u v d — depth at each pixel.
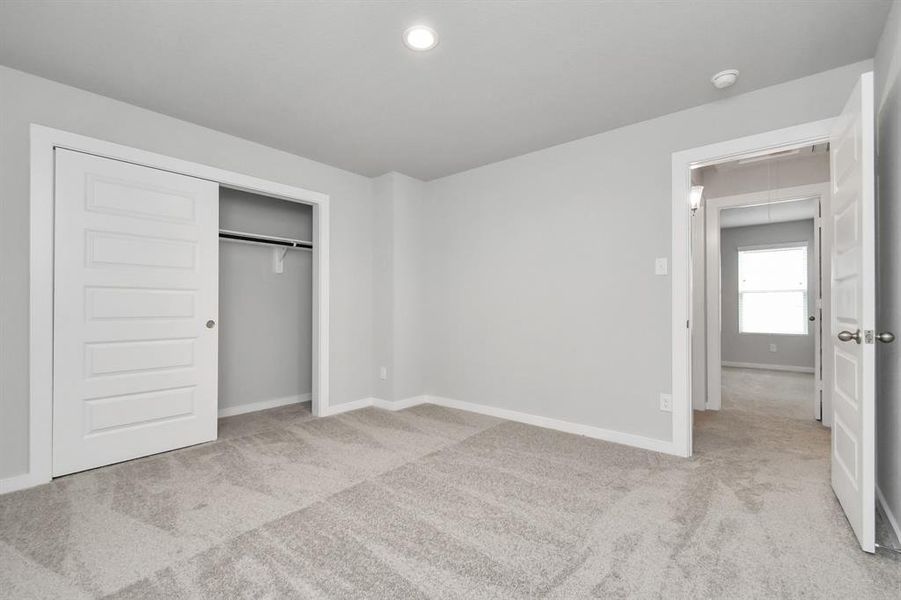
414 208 4.20
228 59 2.18
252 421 3.57
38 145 2.32
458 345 4.00
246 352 3.90
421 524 1.88
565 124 2.95
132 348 2.69
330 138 3.20
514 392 3.59
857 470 1.73
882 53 1.96
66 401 2.43
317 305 3.76
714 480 2.34
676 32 1.95
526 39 2.01
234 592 1.43
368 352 4.14
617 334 3.01
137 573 1.54
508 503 2.08
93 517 1.95
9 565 1.59
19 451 2.27
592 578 1.51
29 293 2.30
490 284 3.76
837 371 2.12
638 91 2.49
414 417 3.68
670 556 1.64
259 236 3.58
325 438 3.11
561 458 2.69
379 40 2.02
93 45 2.05
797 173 3.71
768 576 1.51
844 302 1.97
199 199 2.99
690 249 2.77
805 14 1.83
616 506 2.05
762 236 6.82
